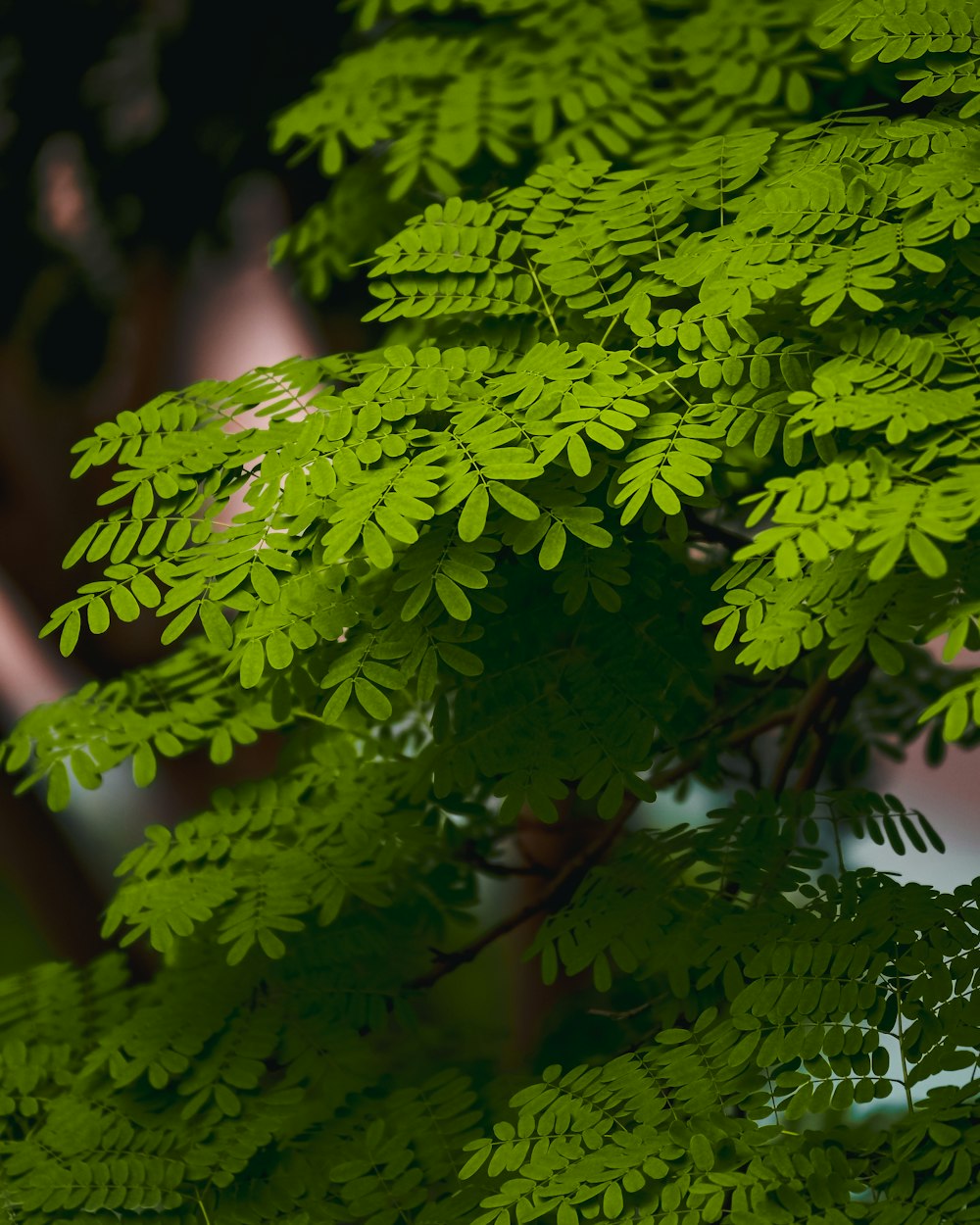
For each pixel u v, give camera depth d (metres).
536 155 6.08
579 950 4.46
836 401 3.47
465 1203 4.18
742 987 4.15
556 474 3.85
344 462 3.74
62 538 11.98
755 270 3.80
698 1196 3.66
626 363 3.92
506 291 4.41
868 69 5.49
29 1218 4.35
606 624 4.48
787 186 3.99
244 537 3.88
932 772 14.83
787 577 3.02
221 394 4.58
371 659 3.87
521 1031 7.82
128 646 11.70
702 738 5.79
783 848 4.72
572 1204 3.70
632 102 5.67
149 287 11.41
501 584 3.90
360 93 6.20
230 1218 4.38
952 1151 3.55
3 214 10.40
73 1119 4.66
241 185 10.12
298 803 5.39
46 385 11.61
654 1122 3.84
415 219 4.62
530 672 4.46
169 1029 4.85
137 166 9.96
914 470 3.29
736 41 5.71
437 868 5.84
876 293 3.97
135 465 4.16
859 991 3.87
